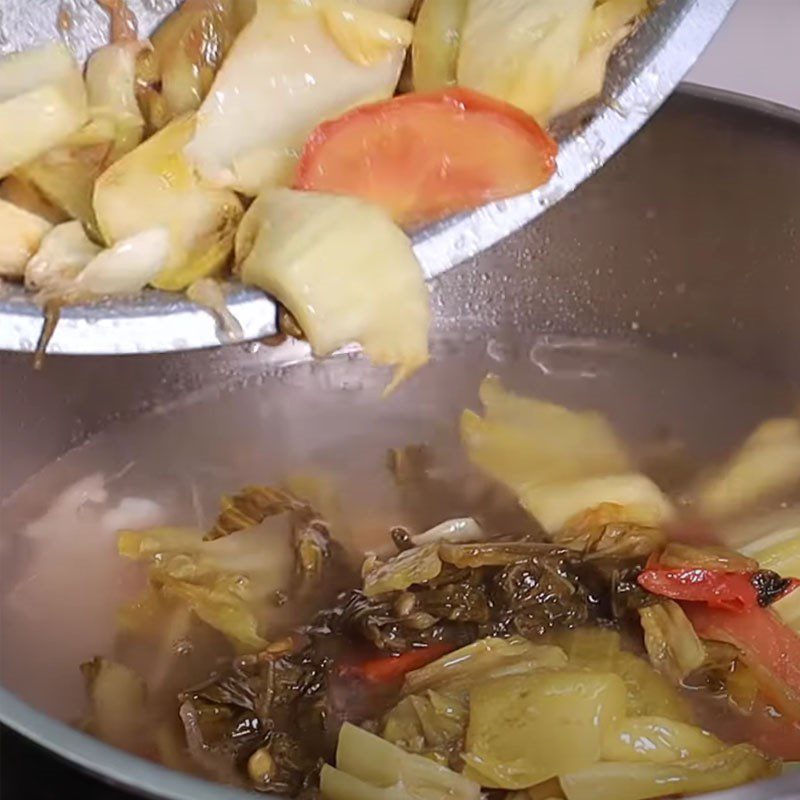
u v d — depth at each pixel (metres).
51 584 0.55
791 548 0.53
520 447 0.59
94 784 0.40
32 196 0.47
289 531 0.54
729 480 0.58
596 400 0.62
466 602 0.49
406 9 0.49
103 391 0.61
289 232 0.45
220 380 0.63
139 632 0.52
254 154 0.47
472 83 0.47
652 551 0.50
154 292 0.46
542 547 0.50
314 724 0.47
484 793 0.45
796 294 0.61
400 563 0.50
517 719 0.45
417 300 0.46
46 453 0.60
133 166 0.46
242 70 0.47
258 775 0.46
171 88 0.48
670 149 0.59
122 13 0.49
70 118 0.47
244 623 0.50
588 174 0.47
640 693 0.47
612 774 0.45
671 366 0.64
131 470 0.60
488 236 0.47
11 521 0.58
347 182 0.46
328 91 0.47
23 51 0.49
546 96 0.47
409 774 0.44
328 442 0.61
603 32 0.47
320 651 0.49
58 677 0.52
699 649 0.48
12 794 0.41
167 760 0.47
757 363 0.63
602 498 0.55
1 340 0.45
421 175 0.46
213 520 0.57
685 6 0.48
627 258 0.63
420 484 0.58
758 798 0.39
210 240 0.47
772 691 0.48
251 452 0.60
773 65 0.65
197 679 0.50
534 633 0.49
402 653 0.49
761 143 0.58
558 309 0.65
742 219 0.60
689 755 0.45
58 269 0.46
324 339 0.45
